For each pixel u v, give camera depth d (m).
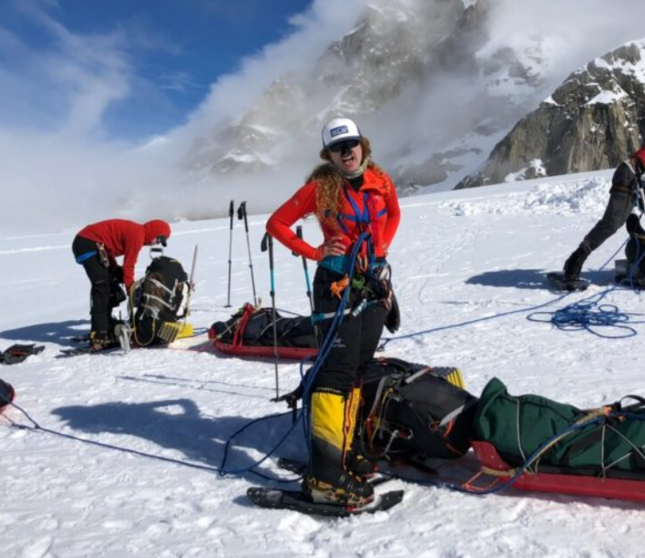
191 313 8.30
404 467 3.41
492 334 5.88
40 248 20.44
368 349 3.26
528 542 2.62
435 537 2.72
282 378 5.21
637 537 2.59
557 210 15.38
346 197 3.07
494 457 2.97
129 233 6.69
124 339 6.48
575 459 2.82
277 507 3.06
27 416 4.68
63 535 2.96
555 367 4.81
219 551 2.74
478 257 10.17
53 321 9.14
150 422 4.43
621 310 6.23
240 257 14.01
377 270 3.09
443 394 3.20
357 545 2.71
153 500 3.27
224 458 3.71
